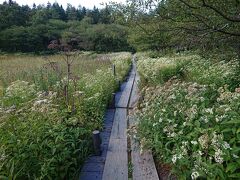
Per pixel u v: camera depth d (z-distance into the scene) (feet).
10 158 9.05
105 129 17.80
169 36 18.42
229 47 20.94
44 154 10.09
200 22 15.80
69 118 14.47
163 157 11.02
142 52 92.22
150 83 31.55
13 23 152.87
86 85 22.30
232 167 7.41
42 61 59.31
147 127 13.00
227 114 9.17
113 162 12.67
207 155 8.50
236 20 14.47
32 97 17.92
